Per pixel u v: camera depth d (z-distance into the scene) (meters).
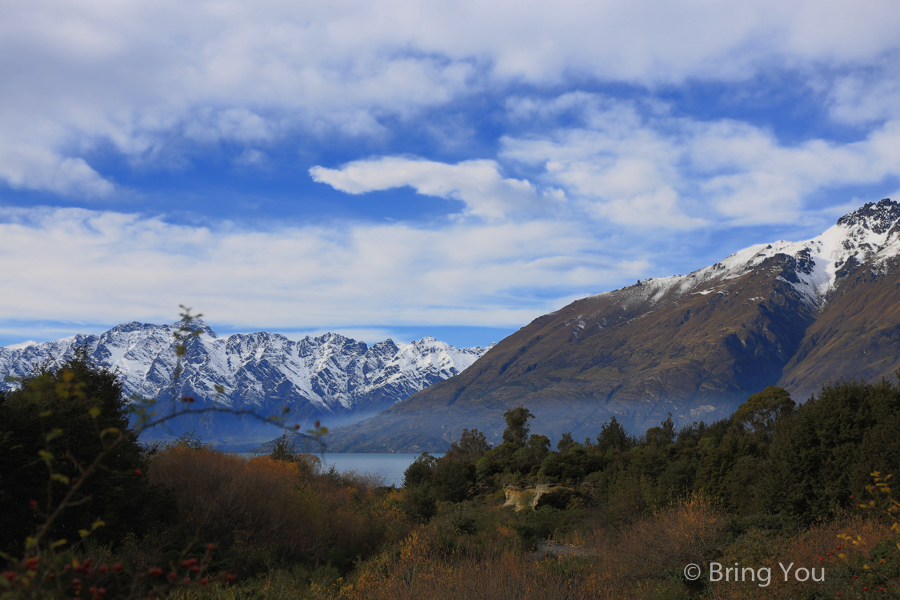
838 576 11.12
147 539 15.17
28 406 13.45
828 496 17.17
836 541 12.71
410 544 17.38
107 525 14.20
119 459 15.70
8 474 12.34
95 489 14.22
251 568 16.50
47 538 12.61
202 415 3.43
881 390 18.42
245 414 3.44
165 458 20.27
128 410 3.49
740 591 12.25
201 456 20.92
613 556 17.08
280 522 19.14
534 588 12.19
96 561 12.37
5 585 3.42
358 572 16.72
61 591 3.77
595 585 13.95
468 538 21.94
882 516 12.88
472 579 12.56
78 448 13.95
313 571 17.02
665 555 15.51
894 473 14.90
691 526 16.28
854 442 17.53
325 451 3.31
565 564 17.06
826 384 20.09
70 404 14.48
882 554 11.15
